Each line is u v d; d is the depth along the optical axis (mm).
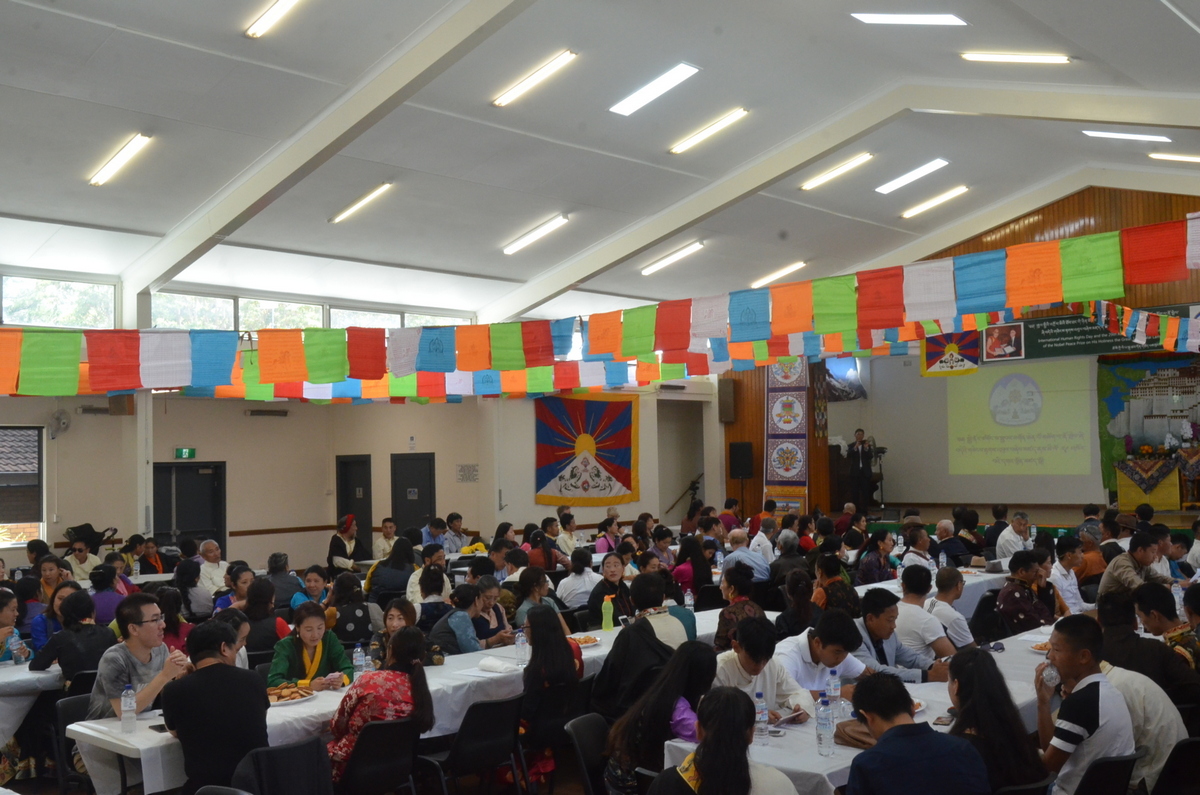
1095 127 10953
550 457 16797
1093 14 6734
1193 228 5492
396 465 17094
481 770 5137
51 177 9578
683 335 7688
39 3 7133
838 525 13750
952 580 6055
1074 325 14938
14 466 13516
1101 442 18312
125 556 11266
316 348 8188
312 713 4820
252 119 9109
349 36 8211
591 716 4289
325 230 11836
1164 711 4012
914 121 11625
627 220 12773
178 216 10867
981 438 20203
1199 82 8070
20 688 5887
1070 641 3873
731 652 4426
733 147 11328
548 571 10359
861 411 22109
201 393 12359
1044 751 3979
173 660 4730
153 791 4227
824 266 16000
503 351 8336
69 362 7398
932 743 3053
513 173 10969
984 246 15570
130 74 8141
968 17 7801
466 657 6191
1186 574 9281
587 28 8617
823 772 3570
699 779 2840
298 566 17188
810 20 8820
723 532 12547
